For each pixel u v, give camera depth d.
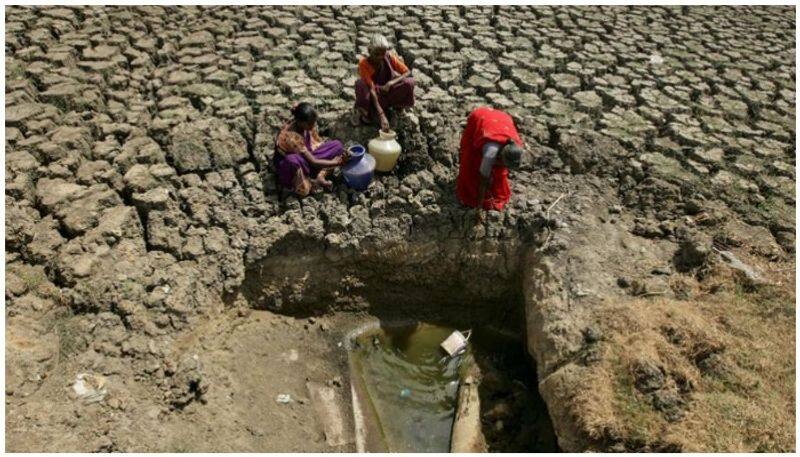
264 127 5.13
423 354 4.65
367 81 4.88
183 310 3.99
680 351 3.76
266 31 6.64
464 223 4.70
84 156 4.80
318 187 4.72
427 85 5.87
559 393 3.75
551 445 3.89
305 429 3.93
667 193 4.92
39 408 3.32
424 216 4.69
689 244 4.46
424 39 6.73
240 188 4.70
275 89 5.61
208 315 4.13
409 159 5.04
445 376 4.51
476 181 4.55
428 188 4.86
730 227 4.69
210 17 6.91
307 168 4.65
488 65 6.36
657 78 6.40
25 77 5.50
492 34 6.96
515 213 4.71
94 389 3.48
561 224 4.65
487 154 4.21
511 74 6.19
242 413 3.79
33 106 5.05
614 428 3.44
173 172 4.69
